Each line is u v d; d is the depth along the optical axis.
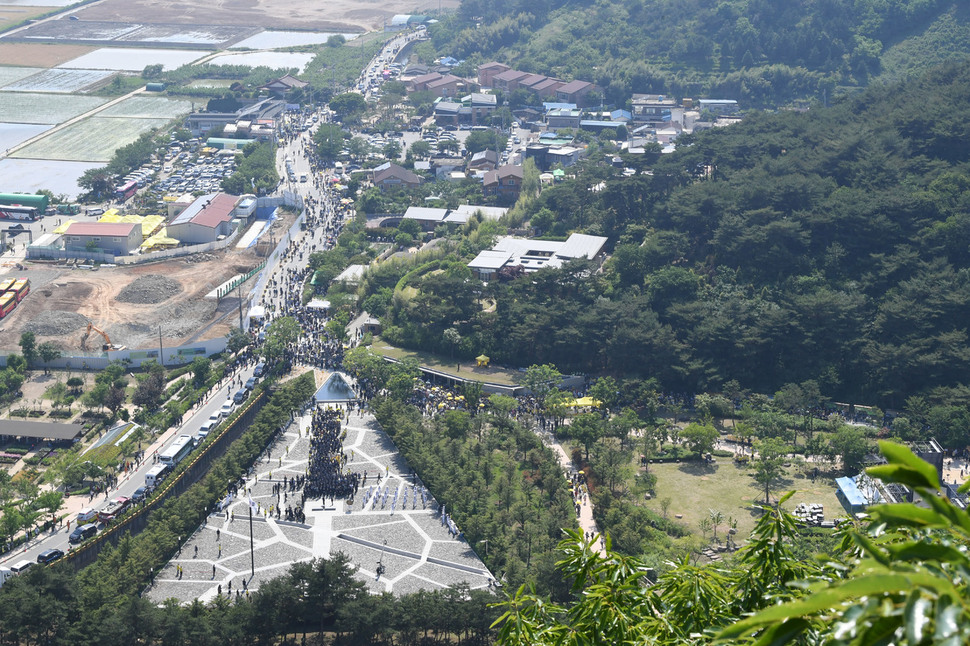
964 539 54.00
